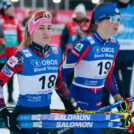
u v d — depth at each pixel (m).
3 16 18.59
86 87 9.22
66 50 19.27
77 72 9.34
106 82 10.02
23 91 7.77
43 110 7.94
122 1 15.23
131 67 16.16
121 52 15.50
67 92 8.59
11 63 7.61
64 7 64.62
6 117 7.62
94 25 9.20
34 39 7.79
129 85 16.41
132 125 8.73
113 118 8.12
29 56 7.67
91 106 9.30
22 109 7.76
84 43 8.82
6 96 20.67
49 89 8.03
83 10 18.41
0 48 16.42
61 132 9.29
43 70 7.81
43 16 7.78
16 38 18.84
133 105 16.22
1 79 7.72
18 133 7.73
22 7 63.97
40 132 8.07
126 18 15.27
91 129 9.07
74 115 7.83
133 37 15.32
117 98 9.87
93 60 8.98
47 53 7.93
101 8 8.95
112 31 8.96
